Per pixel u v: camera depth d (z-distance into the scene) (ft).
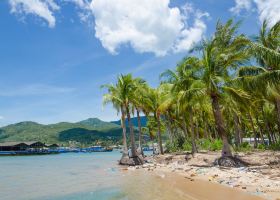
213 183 59.98
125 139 134.92
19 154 353.10
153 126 234.38
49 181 82.89
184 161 104.58
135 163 127.34
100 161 196.85
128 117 134.21
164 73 124.67
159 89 150.20
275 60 84.69
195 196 48.16
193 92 94.12
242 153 98.07
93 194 57.00
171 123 189.06
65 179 86.74
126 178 79.05
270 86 83.56
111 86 134.10
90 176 91.30
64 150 523.70
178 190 54.44
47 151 401.49
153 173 87.51
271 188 49.70
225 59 90.27
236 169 74.69
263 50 84.84
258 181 56.59
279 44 96.89
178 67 122.72
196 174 74.59
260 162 79.30
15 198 56.34
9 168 140.67
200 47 92.94
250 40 88.22
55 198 54.80
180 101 96.99
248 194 46.68
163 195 50.49
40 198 55.57
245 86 88.38
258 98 115.75
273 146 117.08
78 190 63.52
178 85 108.27
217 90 90.48
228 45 93.76
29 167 146.72
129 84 134.31
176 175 77.82
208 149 133.39
